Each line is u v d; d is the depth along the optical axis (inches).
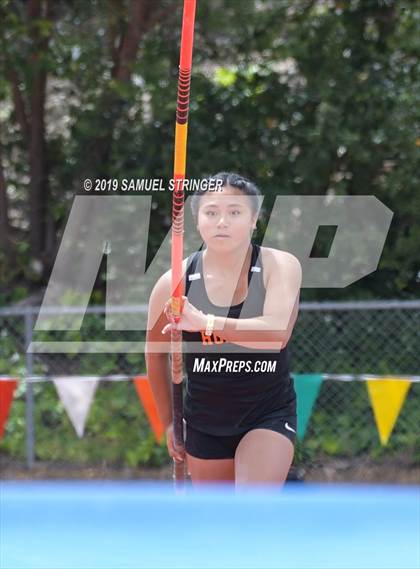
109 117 897.5
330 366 822.5
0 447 815.7
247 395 428.5
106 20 907.4
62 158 938.1
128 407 815.1
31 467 805.9
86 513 219.0
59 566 213.3
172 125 890.7
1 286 943.7
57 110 967.0
